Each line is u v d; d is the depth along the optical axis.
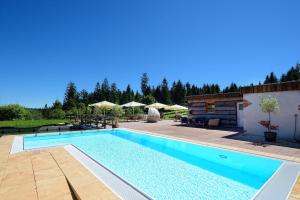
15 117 25.75
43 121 21.98
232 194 4.30
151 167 6.15
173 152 7.99
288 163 5.59
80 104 45.84
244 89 10.98
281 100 9.55
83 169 5.14
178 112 32.88
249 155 6.55
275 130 9.76
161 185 4.80
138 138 11.13
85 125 16.61
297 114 9.08
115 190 3.88
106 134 12.73
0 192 3.84
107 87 61.66
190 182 4.98
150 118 20.88
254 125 10.62
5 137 10.50
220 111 15.38
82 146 9.23
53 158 6.23
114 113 23.81
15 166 5.41
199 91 66.44
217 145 8.05
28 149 7.48
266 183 4.27
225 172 5.70
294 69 57.22
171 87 66.56
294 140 8.98
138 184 4.86
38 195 3.72
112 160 6.91
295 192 3.82
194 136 10.48
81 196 3.60
